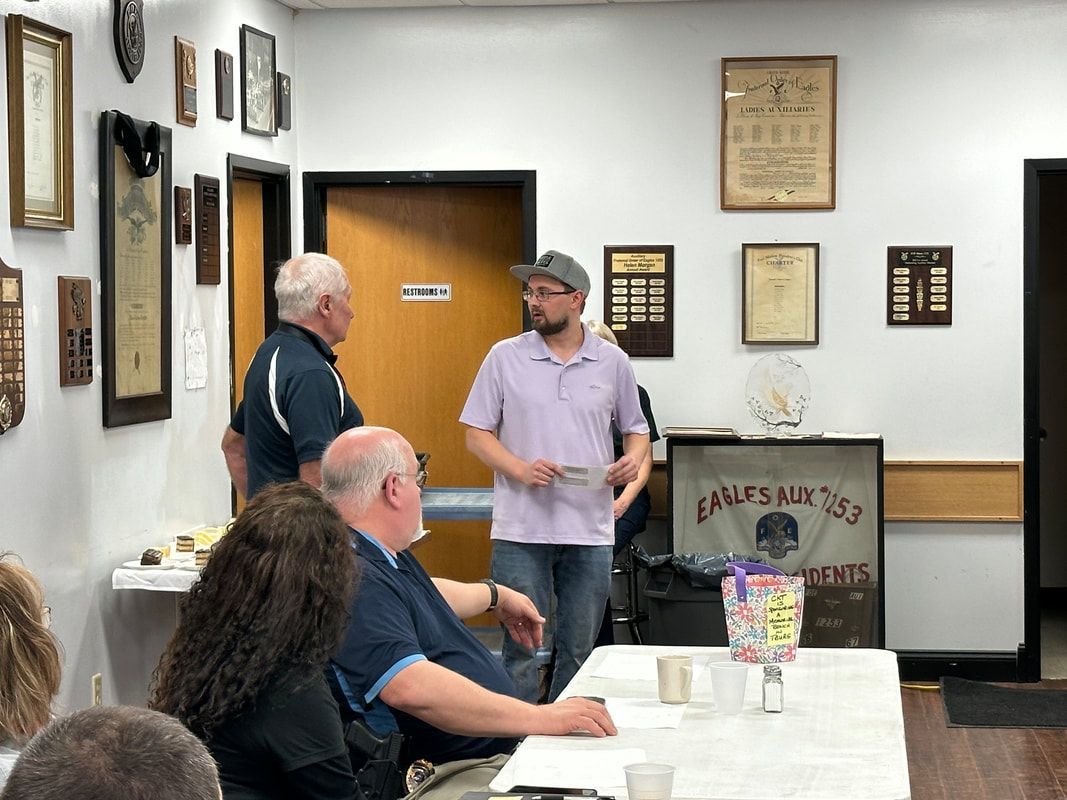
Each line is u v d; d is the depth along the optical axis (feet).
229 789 7.30
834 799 7.49
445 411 21.81
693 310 20.62
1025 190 19.99
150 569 14.38
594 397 15.80
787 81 20.18
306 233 21.13
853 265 20.31
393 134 20.88
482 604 11.21
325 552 7.59
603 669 10.67
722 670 9.32
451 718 8.82
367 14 20.77
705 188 20.48
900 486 20.26
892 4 19.98
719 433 19.94
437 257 21.63
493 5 20.56
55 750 3.96
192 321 16.74
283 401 13.28
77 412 13.69
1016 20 19.85
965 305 20.18
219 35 17.65
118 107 14.61
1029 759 16.71
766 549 19.86
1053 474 26.84
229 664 7.29
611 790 7.71
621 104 20.53
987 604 20.27
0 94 12.17
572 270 15.66
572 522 15.58
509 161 20.76
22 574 7.17
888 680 10.22
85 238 13.85
